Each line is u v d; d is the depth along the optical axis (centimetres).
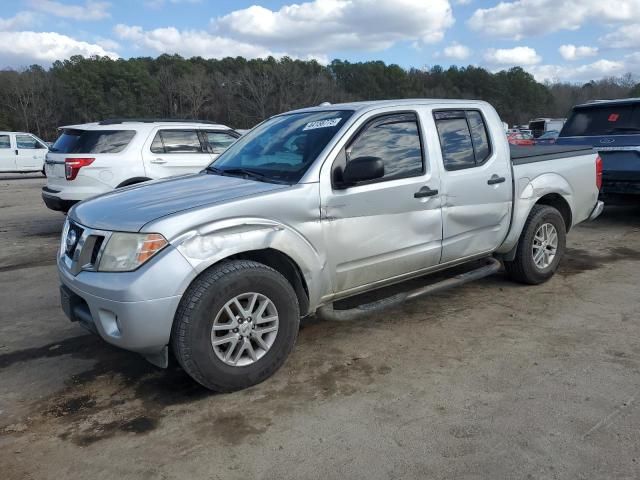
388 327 456
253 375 351
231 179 404
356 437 300
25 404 347
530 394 340
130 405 342
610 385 348
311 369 383
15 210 1198
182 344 323
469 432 301
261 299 351
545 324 455
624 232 815
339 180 386
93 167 817
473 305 504
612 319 462
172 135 896
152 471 276
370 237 402
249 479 268
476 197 471
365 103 433
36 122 6266
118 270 321
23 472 277
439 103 463
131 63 6888
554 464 271
